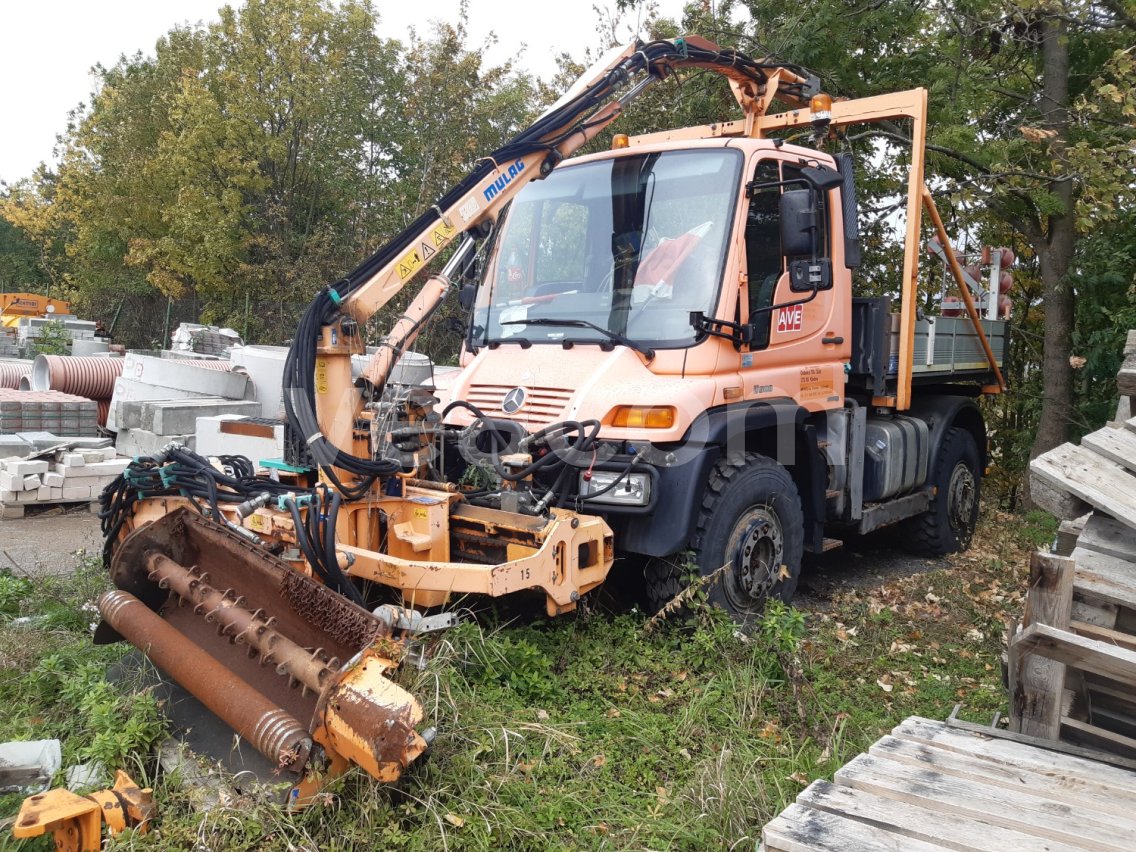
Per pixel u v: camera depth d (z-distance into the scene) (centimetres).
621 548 477
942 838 238
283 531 411
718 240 506
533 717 379
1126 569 317
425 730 304
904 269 655
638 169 544
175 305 3047
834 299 598
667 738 387
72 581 546
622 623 479
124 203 2723
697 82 1111
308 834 290
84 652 425
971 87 965
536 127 533
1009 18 905
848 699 446
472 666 396
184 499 432
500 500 460
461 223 491
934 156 1001
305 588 342
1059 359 1010
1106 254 1000
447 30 1900
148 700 347
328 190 2478
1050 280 1007
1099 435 367
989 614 612
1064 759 292
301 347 423
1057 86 938
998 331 862
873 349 641
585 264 539
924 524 767
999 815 250
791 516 536
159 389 980
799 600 629
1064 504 349
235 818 287
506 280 567
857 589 663
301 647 332
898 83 1036
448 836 297
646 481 458
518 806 321
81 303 3145
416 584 396
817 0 1034
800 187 562
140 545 400
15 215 3675
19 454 854
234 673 350
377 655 308
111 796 289
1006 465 1221
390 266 457
